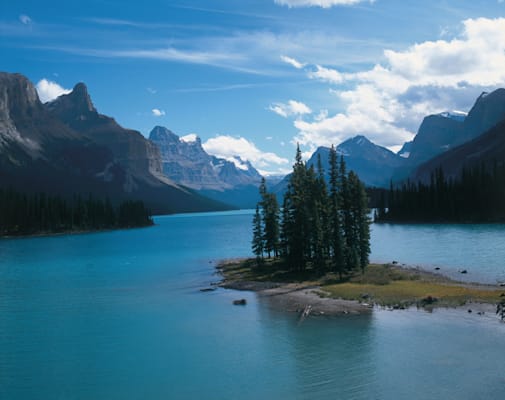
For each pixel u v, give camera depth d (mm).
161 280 81000
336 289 61406
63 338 44812
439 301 50219
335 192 81688
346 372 33000
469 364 33000
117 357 38906
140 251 138250
